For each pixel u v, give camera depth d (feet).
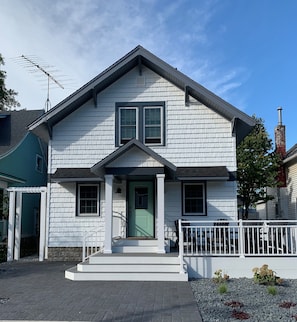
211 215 45.75
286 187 69.10
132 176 41.86
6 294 26.73
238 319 20.40
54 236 46.78
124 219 46.19
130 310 22.18
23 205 65.77
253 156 70.28
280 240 36.70
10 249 47.67
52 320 20.11
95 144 47.47
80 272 33.37
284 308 22.82
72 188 47.42
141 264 34.19
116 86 48.19
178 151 46.60
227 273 34.17
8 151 60.44
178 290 28.25
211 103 46.16
